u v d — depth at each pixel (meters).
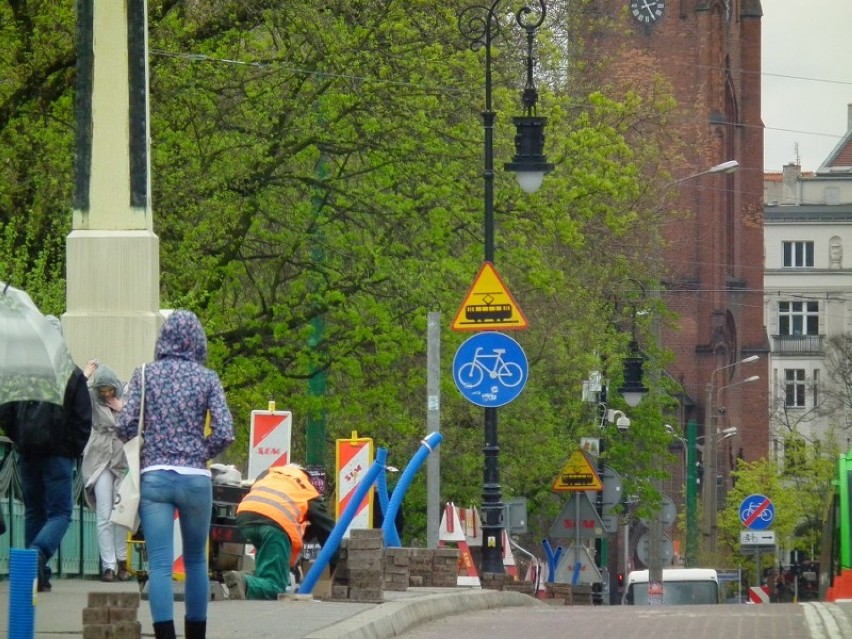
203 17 89.88
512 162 89.19
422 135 94.12
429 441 59.16
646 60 191.62
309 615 42.16
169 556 33.00
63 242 74.25
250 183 90.31
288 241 92.50
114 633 33.84
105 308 52.75
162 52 85.06
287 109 90.31
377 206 93.75
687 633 45.41
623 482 152.50
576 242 102.56
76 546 58.66
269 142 89.56
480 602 59.72
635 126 141.75
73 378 44.28
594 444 137.12
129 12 53.06
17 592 27.27
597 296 137.88
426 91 94.06
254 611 43.28
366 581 48.53
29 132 83.31
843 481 101.38
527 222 99.62
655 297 157.88
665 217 159.00
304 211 92.38
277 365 96.25
